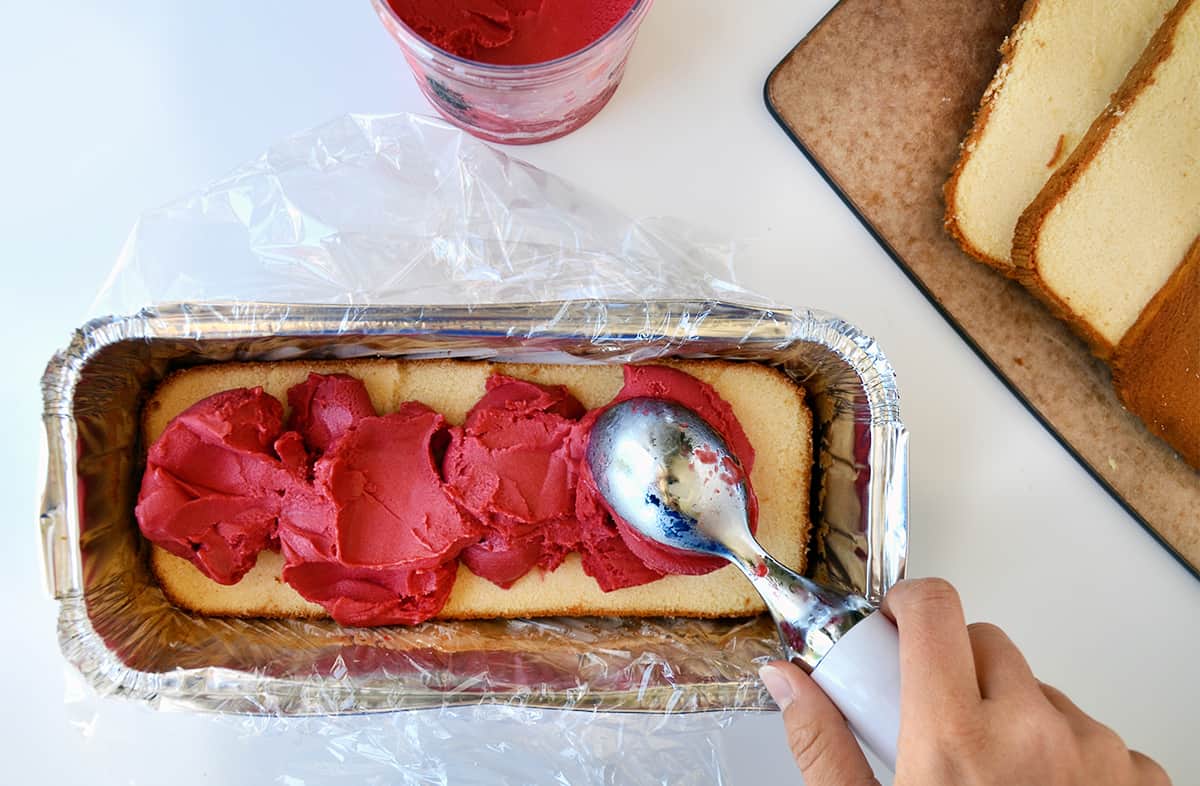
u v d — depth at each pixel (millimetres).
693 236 350
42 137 342
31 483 339
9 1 341
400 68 347
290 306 300
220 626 319
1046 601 355
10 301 340
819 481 331
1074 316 342
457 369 324
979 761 254
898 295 353
